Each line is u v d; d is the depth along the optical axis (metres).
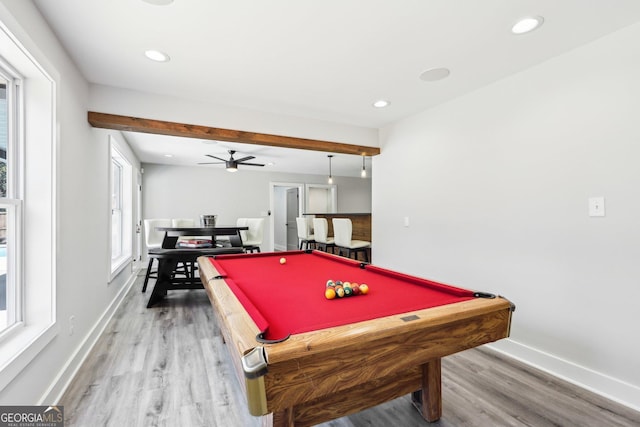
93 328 2.54
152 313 3.32
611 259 1.84
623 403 1.76
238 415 1.62
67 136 1.98
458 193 2.84
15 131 1.62
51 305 1.69
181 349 2.41
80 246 2.24
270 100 2.94
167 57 2.13
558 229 2.10
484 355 2.38
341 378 0.97
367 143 3.84
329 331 1.00
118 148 3.74
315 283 1.84
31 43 1.45
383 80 2.50
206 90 2.71
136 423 1.55
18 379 1.35
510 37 1.89
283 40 1.93
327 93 2.77
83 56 2.09
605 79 1.86
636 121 1.74
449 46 1.99
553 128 2.12
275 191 9.21
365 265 2.24
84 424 1.53
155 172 6.29
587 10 1.63
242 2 1.57
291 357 0.88
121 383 1.91
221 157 5.65
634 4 1.58
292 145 3.44
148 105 2.75
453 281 2.89
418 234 3.30
